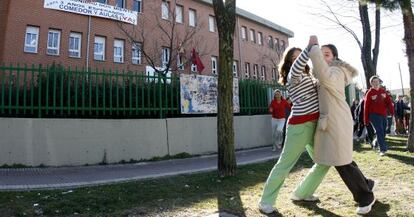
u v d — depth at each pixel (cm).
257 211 470
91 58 2291
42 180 712
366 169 733
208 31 3039
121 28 2384
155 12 2634
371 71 1642
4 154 841
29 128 863
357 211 441
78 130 916
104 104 978
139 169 870
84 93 963
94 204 522
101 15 2334
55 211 487
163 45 2648
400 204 475
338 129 443
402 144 1141
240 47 3347
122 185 651
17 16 2038
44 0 2133
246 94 1373
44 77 930
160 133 1042
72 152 902
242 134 1293
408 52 985
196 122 1132
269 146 1366
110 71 1010
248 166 844
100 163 934
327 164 448
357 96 1984
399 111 1756
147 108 1056
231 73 732
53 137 884
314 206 482
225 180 678
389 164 773
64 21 2200
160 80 1095
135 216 464
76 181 703
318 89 462
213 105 1203
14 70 901
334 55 483
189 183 668
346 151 442
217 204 514
